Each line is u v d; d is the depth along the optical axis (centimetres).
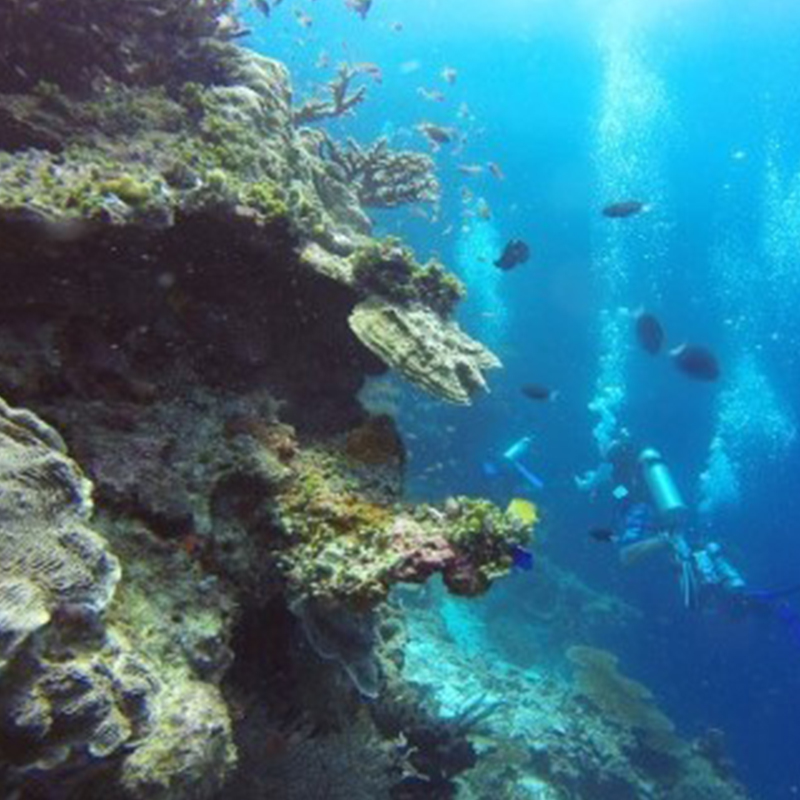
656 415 1348
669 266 1633
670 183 1698
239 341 221
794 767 1066
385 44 1648
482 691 550
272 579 187
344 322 233
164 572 163
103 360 193
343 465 210
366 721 251
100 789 116
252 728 194
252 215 205
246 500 189
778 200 1658
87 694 110
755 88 1597
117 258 194
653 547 583
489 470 653
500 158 1645
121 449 177
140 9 285
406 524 186
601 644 877
